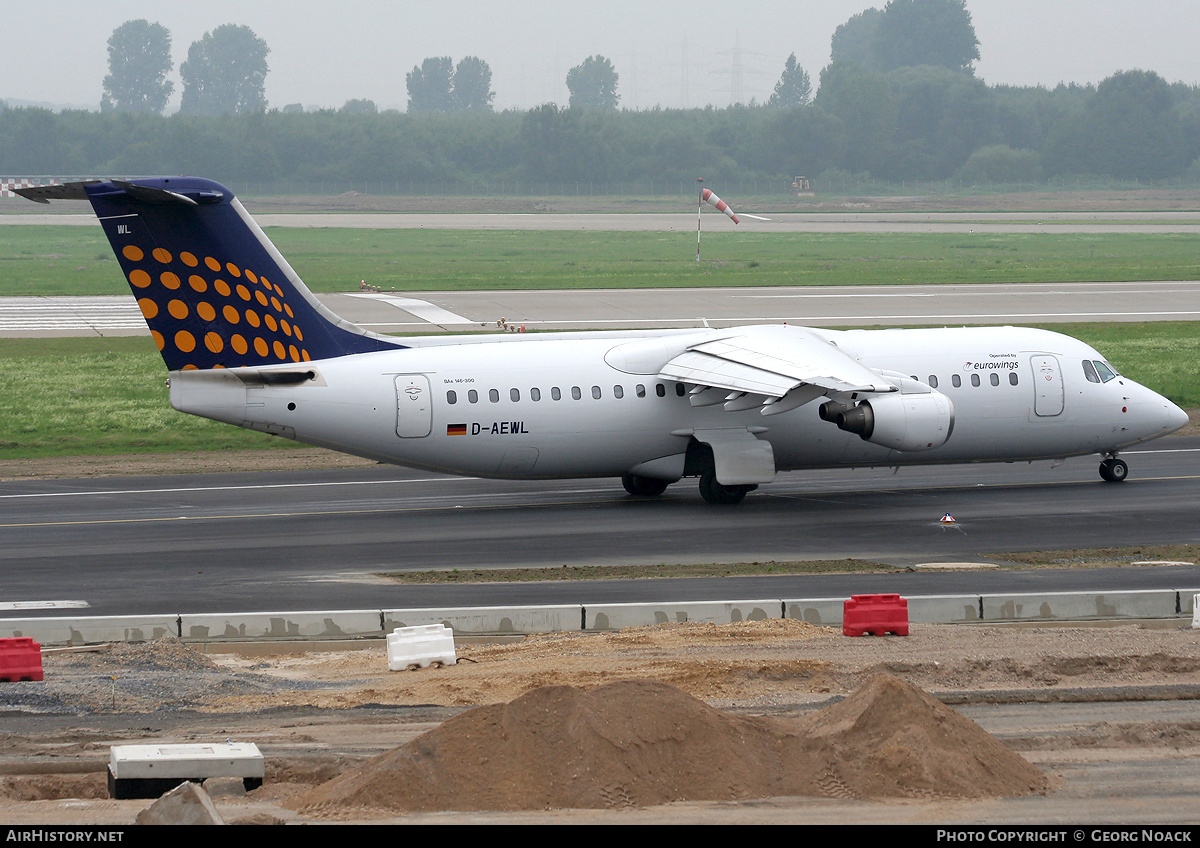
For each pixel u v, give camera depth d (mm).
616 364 126875
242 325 115812
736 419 129000
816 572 99062
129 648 74938
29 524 119125
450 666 73062
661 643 75875
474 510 126312
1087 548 107688
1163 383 196000
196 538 112938
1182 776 50906
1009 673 67750
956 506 126625
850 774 49312
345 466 152250
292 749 56281
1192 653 71000
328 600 90375
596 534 114250
